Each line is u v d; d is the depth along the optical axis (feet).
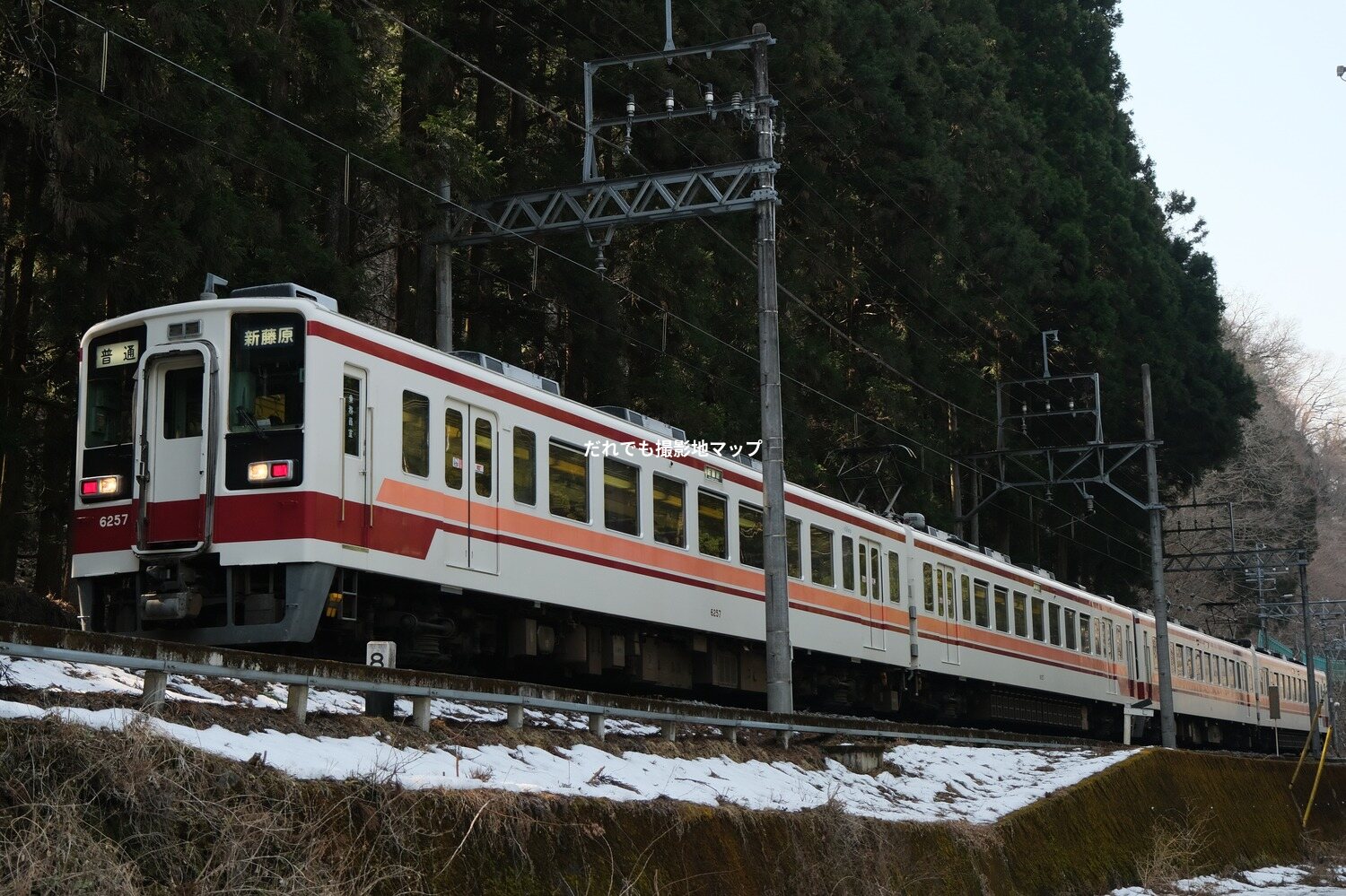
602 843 27.35
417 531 41.73
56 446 61.00
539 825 25.94
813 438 106.01
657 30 84.69
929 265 112.37
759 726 42.70
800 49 94.02
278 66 63.41
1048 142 137.69
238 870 20.47
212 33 59.41
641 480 53.88
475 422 44.88
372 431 40.24
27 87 53.26
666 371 86.17
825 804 36.86
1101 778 55.47
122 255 56.90
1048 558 146.61
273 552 37.68
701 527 57.62
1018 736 62.28
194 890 19.95
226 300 39.11
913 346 116.57
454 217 67.15
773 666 51.11
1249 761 78.43
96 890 18.81
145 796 20.31
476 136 78.18
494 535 45.19
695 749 39.34
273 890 20.70
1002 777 54.08
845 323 115.65
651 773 34.37
